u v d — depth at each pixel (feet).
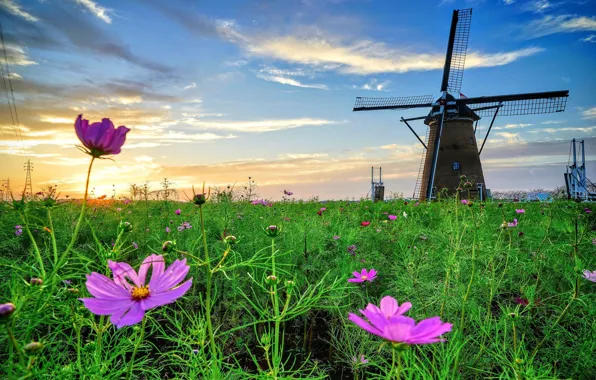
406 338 2.57
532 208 22.85
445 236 9.00
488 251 8.20
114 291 3.34
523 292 9.02
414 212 22.97
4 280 5.21
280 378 4.94
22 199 4.06
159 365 7.34
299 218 15.94
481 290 8.73
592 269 9.67
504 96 72.28
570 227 10.39
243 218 14.78
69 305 4.67
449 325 2.54
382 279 10.73
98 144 3.52
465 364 6.76
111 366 5.96
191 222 14.49
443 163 73.56
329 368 7.99
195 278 9.89
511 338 7.79
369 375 7.60
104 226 14.43
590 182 50.11
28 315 3.84
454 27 76.23
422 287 8.18
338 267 10.58
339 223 16.97
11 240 9.34
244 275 10.30
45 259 7.20
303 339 9.18
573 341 7.54
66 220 12.93
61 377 4.40
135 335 5.95
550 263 10.64
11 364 3.28
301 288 10.17
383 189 63.98
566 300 8.39
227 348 8.55
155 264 3.60
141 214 18.26
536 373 6.02
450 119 73.72
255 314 9.54
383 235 14.69
